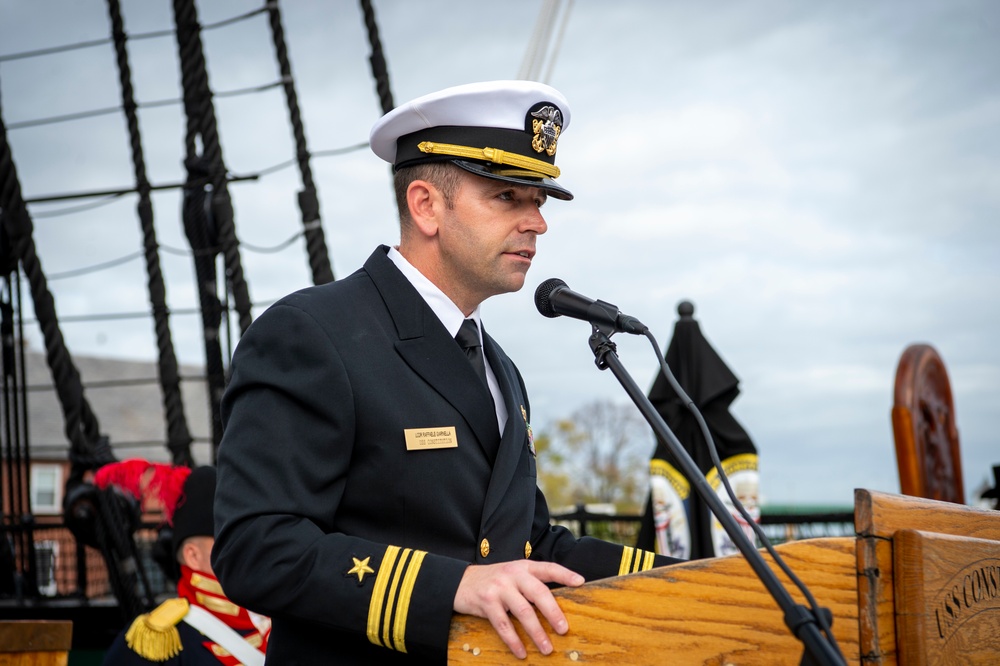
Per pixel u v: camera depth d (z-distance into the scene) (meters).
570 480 41.97
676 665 1.42
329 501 1.79
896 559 1.40
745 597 1.41
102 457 4.56
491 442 1.95
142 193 5.04
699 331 4.85
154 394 33.97
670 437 1.58
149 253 4.98
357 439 1.84
